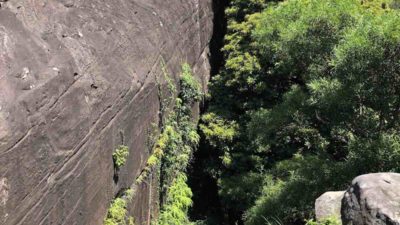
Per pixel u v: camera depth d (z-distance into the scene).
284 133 10.52
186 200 10.98
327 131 9.80
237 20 16.42
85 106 6.11
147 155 9.03
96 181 6.45
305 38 8.84
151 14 10.13
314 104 8.70
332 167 8.22
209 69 16.42
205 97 14.95
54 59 5.79
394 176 5.43
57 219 5.31
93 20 7.46
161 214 10.14
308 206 8.33
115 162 7.15
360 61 6.90
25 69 5.18
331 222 5.52
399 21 6.77
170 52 10.87
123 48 8.03
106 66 7.14
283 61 10.02
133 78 7.98
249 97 14.46
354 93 7.18
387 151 7.25
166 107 10.28
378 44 6.77
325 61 8.87
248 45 14.73
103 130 6.68
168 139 10.19
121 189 7.61
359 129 7.79
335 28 8.63
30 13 6.01
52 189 5.20
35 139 4.93
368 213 4.95
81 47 6.61
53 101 5.38
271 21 9.84
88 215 6.20
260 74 14.09
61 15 6.68
